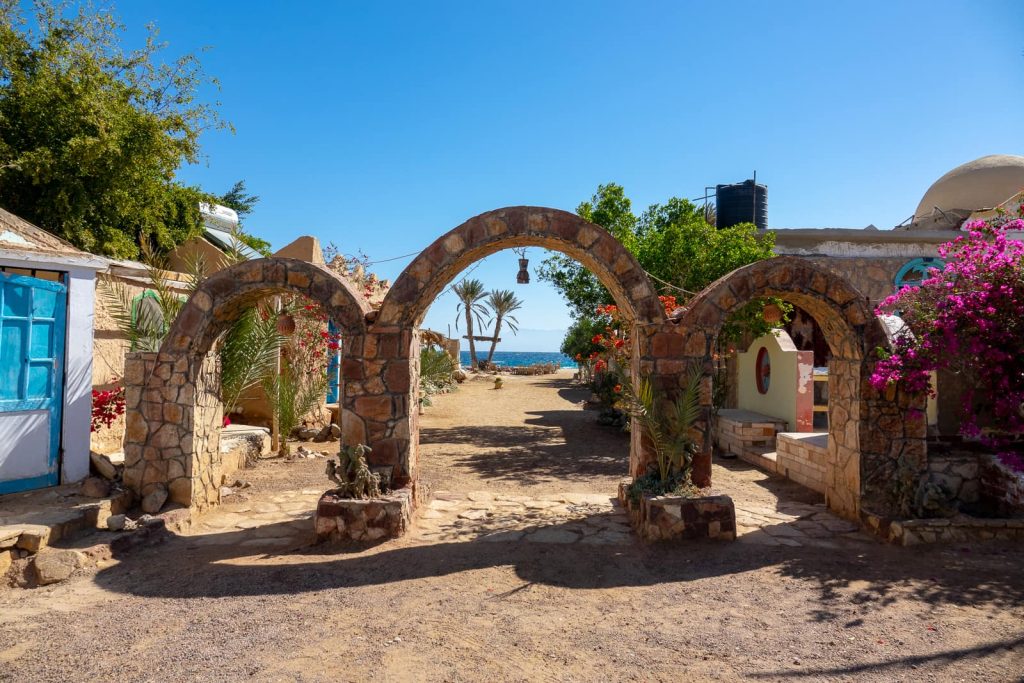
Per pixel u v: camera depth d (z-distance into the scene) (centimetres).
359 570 596
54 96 1247
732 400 1464
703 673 405
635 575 588
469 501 862
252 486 950
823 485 902
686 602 526
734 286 731
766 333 1252
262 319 1127
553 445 1365
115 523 659
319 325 1409
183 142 1463
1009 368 688
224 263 1438
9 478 697
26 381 708
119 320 895
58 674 399
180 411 756
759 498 884
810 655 430
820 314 795
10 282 688
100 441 956
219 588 552
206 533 718
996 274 687
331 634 460
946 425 950
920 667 412
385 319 739
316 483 972
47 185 1255
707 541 678
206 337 772
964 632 463
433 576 582
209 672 401
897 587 552
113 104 1320
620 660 423
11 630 466
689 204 1606
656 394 732
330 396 1584
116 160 1297
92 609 506
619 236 1556
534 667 412
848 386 767
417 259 738
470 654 429
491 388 2998
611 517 778
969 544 659
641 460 761
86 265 764
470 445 1365
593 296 1723
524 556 635
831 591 546
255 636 455
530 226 733
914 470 703
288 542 683
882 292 1552
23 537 583
